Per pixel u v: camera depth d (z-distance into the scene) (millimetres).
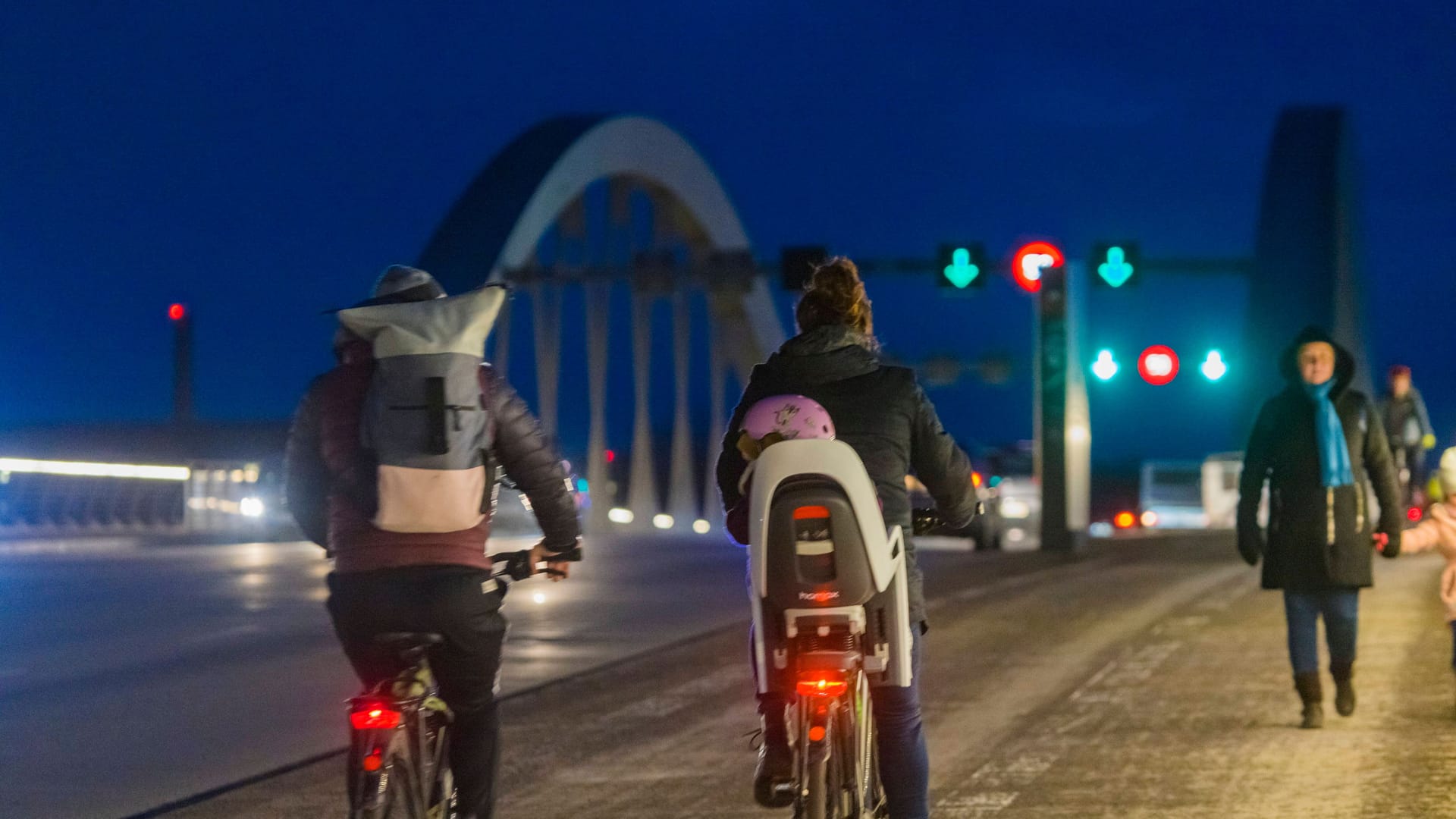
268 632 28344
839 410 9812
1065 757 16078
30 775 15695
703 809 13984
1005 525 62000
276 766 16219
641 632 28312
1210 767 15422
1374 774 14945
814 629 9156
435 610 9078
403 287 9719
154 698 20734
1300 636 17422
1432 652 23219
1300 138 104188
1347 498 17109
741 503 9828
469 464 9055
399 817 8898
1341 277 100188
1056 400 54000
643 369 129875
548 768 15961
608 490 121750
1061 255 53969
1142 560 45500
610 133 111250
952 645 25562
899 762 9898
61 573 43719
